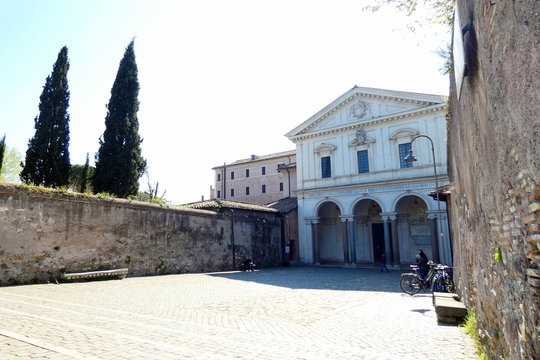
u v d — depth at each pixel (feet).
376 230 114.11
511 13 9.14
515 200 10.97
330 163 114.01
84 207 56.03
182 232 74.23
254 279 64.44
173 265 70.90
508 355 13.30
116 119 80.12
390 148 103.60
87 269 55.16
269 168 181.37
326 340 21.99
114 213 60.70
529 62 8.35
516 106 9.52
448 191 47.11
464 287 28.63
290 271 87.10
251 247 95.96
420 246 104.27
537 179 8.74
